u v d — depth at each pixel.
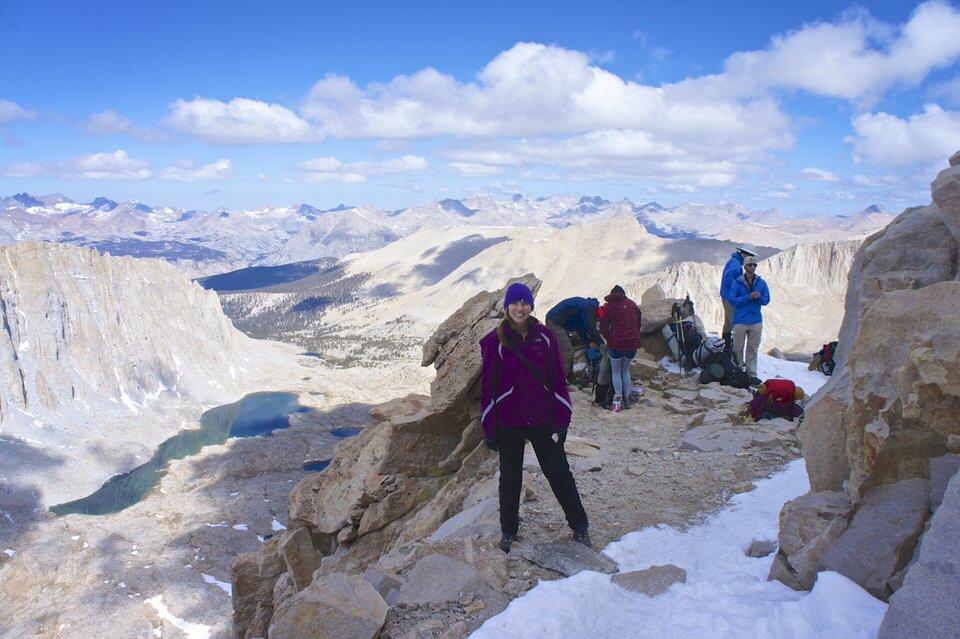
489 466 10.38
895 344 4.94
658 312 16.52
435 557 6.14
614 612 5.16
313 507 12.34
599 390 13.40
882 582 4.37
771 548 6.22
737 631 4.39
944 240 6.54
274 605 12.74
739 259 14.77
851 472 5.12
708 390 14.02
